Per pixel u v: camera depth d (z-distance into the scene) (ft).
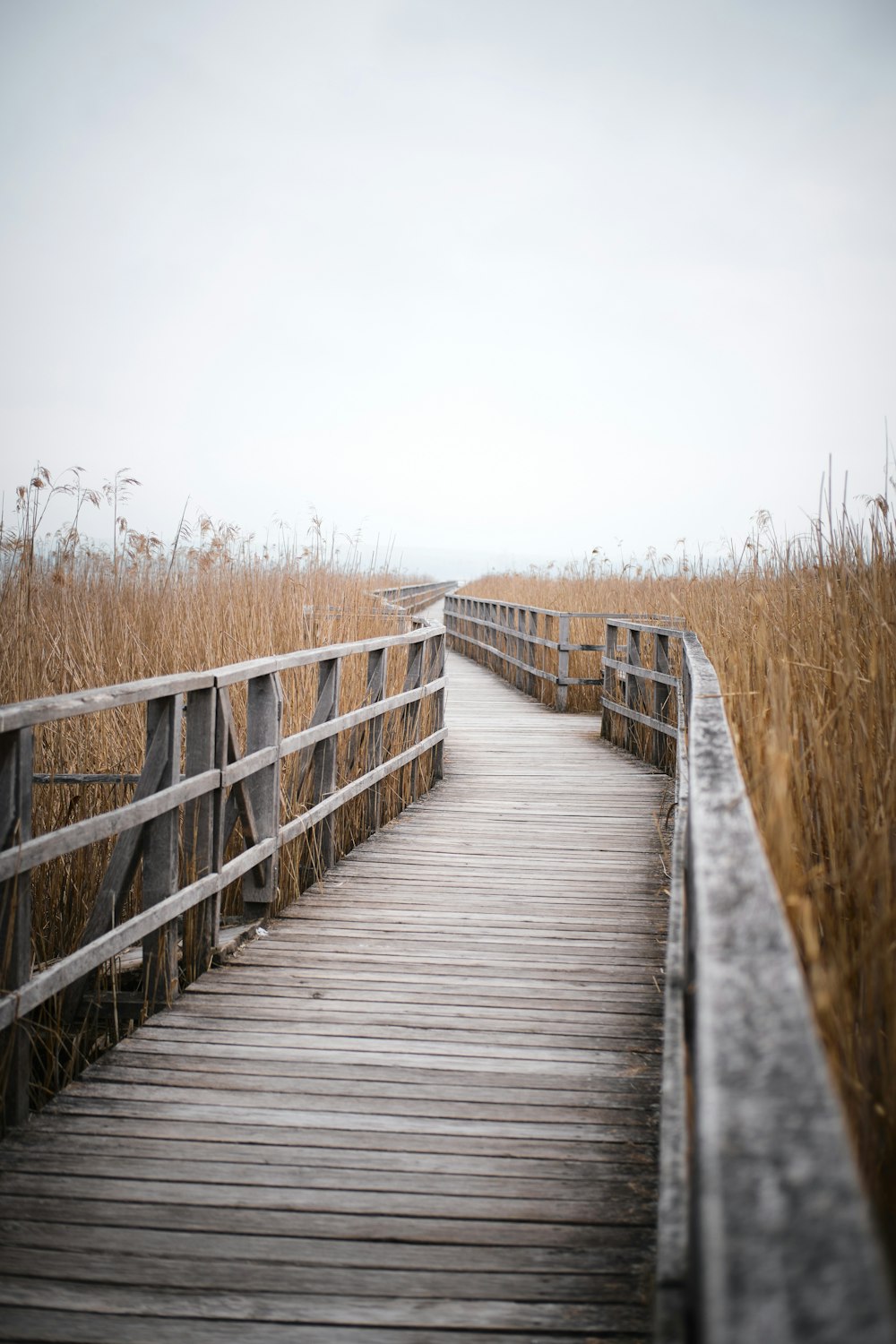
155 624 21.43
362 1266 7.25
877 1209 5.43
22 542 18.61
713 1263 2.13
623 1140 9.11
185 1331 6.55
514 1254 7.42
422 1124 9.34
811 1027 3.03
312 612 24.27
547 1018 11.80
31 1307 6.74
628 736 31.27
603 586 50.03
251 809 14.49
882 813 7.77
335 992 12.50
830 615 12.28
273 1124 9.29
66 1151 8.76
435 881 17.47
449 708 41.78
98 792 15.14
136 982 13.01
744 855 4.69
